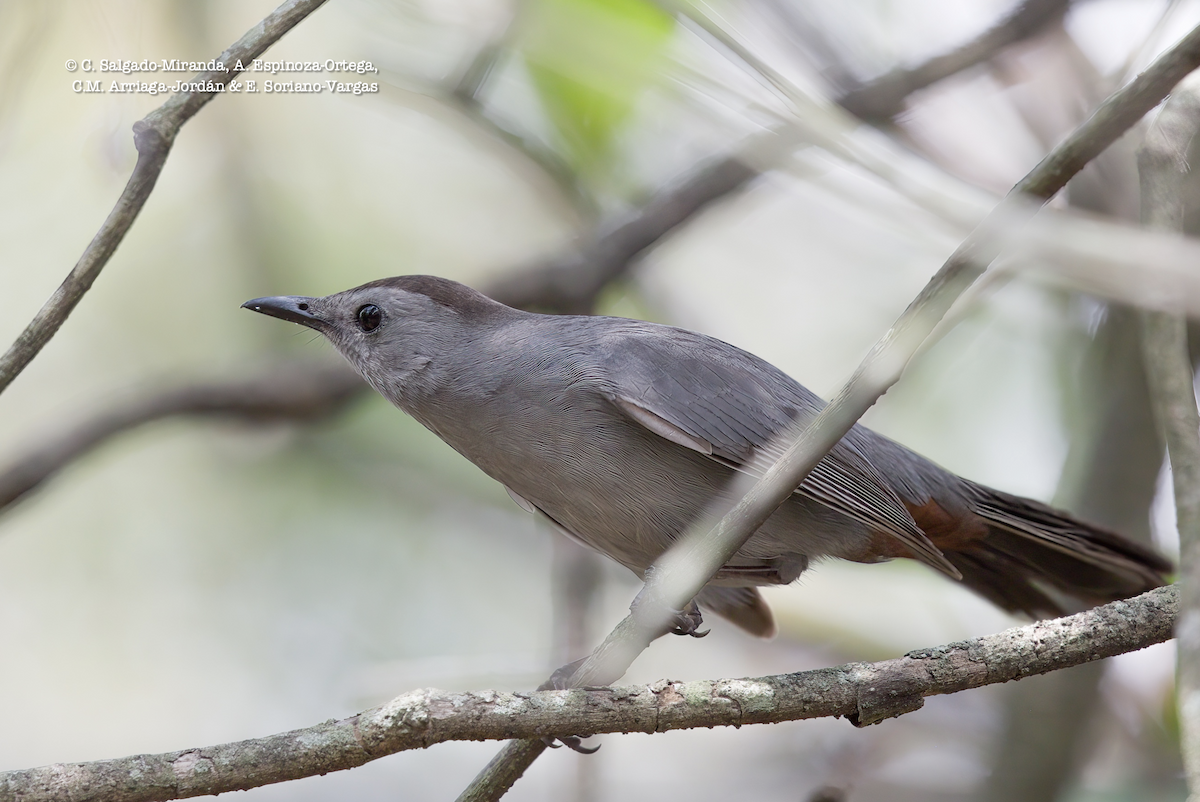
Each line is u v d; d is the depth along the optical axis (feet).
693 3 24.38
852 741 34.47
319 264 38.63
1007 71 29.71
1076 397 32.63
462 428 24.67
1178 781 29.22
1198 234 25.08
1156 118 16.93
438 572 40.47
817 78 28.12
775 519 23.84
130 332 38.68
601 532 24.47
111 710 38.14
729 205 37.14
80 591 39.14
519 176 34.42
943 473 26.50
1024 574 27.78
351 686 34.65
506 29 28.99
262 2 32.14
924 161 24.23
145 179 17.60
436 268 38.91
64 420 30.89
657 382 23.41
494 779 18.28
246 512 40.22
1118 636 17.06
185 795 15.70
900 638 35.17
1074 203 28.78
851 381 16.25
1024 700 28.53
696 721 16.87
